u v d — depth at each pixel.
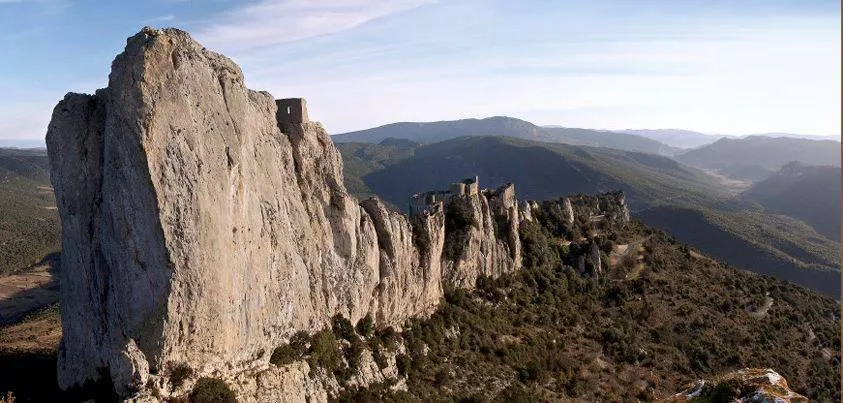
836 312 146.00
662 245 158.00
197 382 50.50
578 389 88.56
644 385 95.44
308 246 65.25
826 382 108.06
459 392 77.19
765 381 24.89
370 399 65.88
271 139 61.56
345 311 70.94
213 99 52.72
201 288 50.00
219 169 51.72
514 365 88.62
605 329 110.62
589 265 131.12
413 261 85.56
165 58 50.28
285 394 57.09
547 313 107.94
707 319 122.56
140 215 49.00
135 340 49.44
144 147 48.38
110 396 50.94
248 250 55.09
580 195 182.25
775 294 145.50
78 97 55.19
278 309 59.78
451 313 90.50
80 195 54.31
